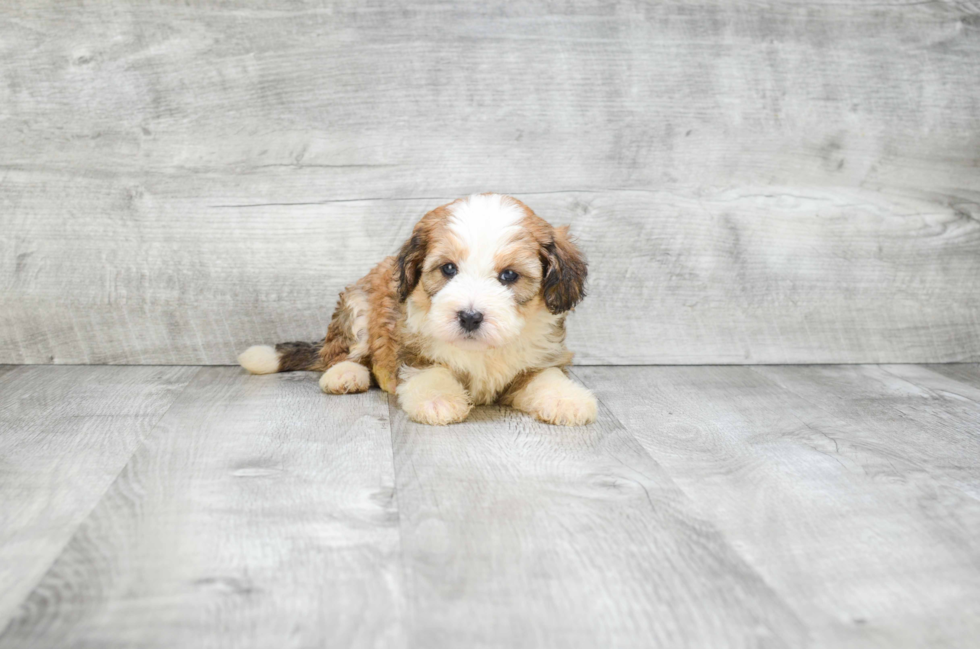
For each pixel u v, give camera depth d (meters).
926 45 1.05
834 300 1.07
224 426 0.78
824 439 0.78
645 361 1.05
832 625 0.52
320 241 1.01
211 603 0.52
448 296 0.78
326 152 1.00
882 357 1.08
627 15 1.01
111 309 1.00
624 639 0.50
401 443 0.75
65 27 0.96
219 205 1.00
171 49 0.97
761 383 0.97
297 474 0.68
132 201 0.99
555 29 1.01
